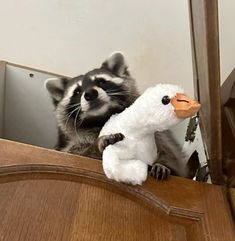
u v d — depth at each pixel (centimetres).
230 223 49
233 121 67
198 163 67
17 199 47
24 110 88
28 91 87
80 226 46
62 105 68
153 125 53
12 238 43
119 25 96
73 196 49
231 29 92
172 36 97
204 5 41
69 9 95
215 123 49
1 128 88
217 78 46
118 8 95
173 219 49
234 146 61
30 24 97
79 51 100
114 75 68
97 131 66
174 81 101
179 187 54
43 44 99
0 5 96
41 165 52
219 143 51
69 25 97
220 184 57
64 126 68
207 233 47
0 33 99
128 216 48
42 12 96
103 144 56
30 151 54
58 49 100
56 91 70
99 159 57
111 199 50
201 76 59
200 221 49
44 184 50
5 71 85
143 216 49
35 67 101
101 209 49
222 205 52
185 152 69
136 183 52
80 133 67
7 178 49
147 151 56
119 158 53
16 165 51
